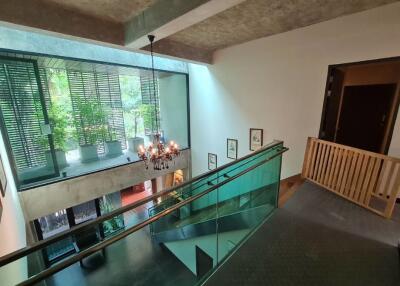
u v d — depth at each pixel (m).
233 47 4.68
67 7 2.64
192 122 6.25
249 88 4.60
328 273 1.82
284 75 3.96
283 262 1.94
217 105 5.40
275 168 2.72
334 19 3.20
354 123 4.22
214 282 1.78
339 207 2.80
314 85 3.61
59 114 4.62
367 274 1.79
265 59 4.18
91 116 5.24
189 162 6.70
